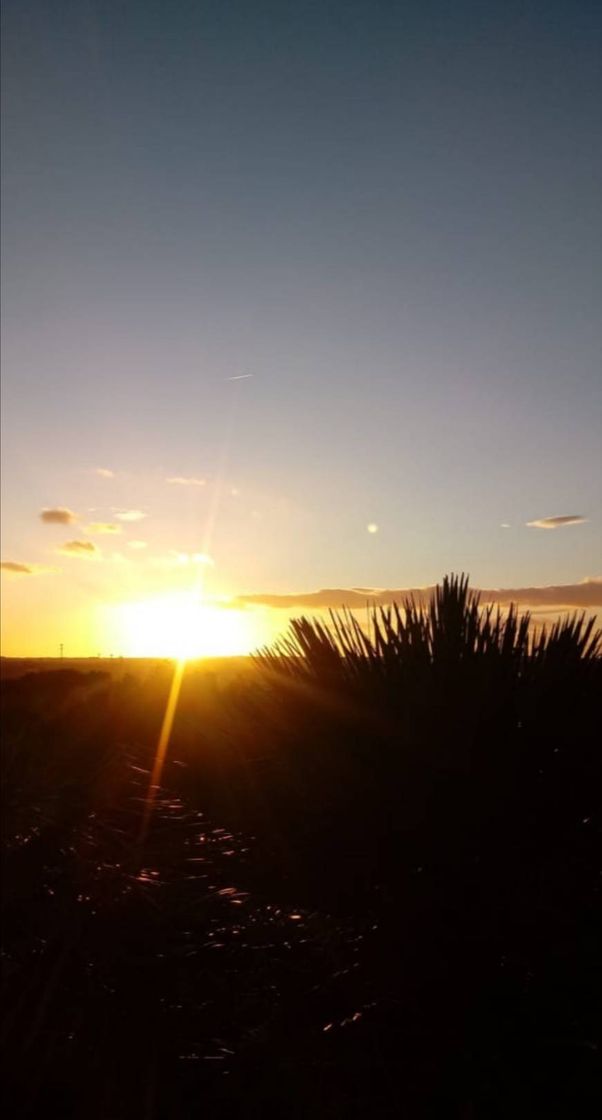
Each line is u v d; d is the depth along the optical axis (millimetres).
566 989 5398
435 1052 5234
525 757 6465
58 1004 6551
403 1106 5035
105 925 7277
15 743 11727
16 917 7559
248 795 7262
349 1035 5457
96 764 11602
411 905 6031
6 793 9914
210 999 6305
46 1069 5906
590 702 6691
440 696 6574
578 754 6547
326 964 6059
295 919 6520
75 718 14539
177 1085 5656
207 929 6973
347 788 6613
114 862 8180
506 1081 4984
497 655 6777
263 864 7000
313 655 7285
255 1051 5613
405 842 6527
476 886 6082
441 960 5727
